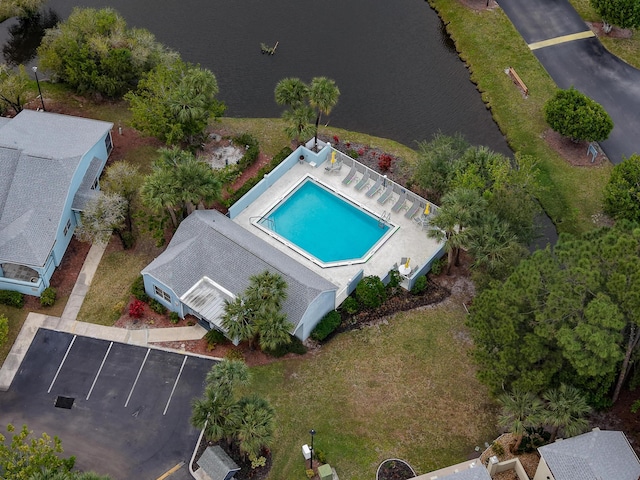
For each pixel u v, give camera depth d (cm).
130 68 9062
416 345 7012
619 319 5359
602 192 8450
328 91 8281
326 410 6525
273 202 8162
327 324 7019
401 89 9812
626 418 6412
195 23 10606
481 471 5675
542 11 10644
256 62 10075
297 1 11062
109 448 6259
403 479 6088
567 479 5516
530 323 5788
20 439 5481
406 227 8000
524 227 7175
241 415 5841
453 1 10894
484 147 8275
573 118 8525
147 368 6788
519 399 5788
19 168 7588
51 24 10594
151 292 7225
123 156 8638
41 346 6925
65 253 7650
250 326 6450
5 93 8669
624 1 9612
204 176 7362
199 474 6097
